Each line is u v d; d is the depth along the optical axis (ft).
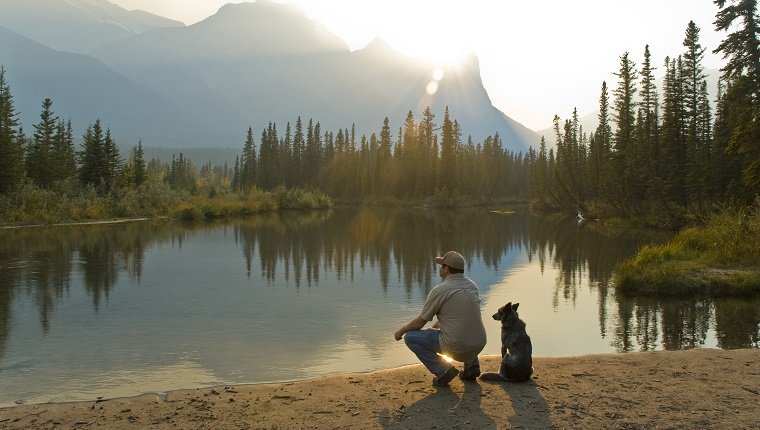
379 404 17.83
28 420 16.75
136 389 22.72
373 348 29.58
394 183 331.98
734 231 59.41
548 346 30.50
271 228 128.36
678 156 142.10
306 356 27.89
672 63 157.58
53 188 173.37
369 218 180.34
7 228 118.73
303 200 258.98
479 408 17.31
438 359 20.02
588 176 217.97
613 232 123.95
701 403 17.74
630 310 40.88
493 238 105.29
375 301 43.37
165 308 40.34
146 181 214.28
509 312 21.02
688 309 41.11
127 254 74.95
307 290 48.26
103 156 186.39
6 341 30.91
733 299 45.14
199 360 27.04
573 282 54.75
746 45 89.20
